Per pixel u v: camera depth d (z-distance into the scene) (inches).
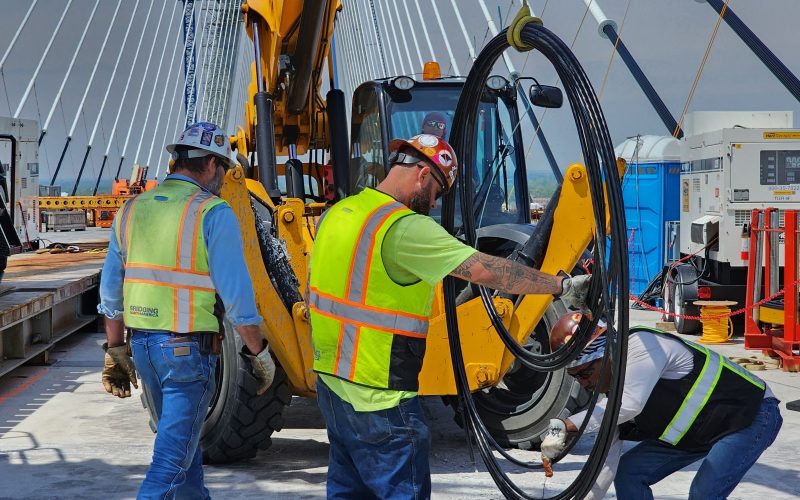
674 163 740.0
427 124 339.9
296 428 358.3
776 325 538.0
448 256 159.3
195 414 195.9
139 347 196.1
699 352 181.5
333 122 396.5
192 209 196.4
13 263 693.9
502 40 175.8
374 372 164.1
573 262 285.7
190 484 205.0
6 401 407.2
